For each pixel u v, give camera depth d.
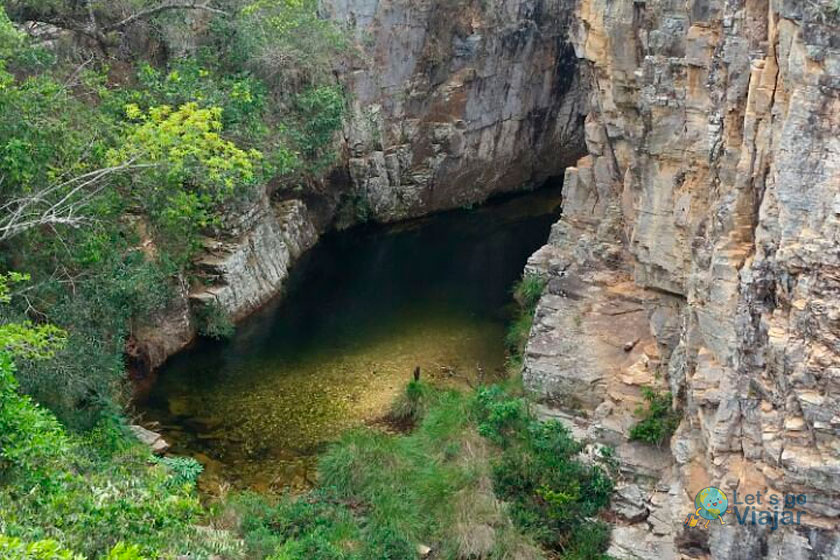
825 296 13.28
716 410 15.50
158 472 15.40
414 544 17.39
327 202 34.41
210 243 27.45
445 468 19.11
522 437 19.67
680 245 20.55
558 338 21.95
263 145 26.03
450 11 34.53
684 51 20.00
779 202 13.62
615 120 22.81
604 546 17.27
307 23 28.58
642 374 19.89
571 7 36.97
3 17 18.36
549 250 28.23
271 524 17.67
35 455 12.30
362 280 31.25
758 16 15.21
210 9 24.31
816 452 13.57
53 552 9.10
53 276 18.75
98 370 18.58
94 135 18.61
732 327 15.51
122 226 21.73
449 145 36.31
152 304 21.53
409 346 26.62
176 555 12.19
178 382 24.30
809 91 13.17
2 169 17.62
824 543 13.78
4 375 12.73
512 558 16.95
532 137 39.12
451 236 35.38
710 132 16.78
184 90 22.86
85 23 24.83
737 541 14.59
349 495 18.72
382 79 34.19
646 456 18.44
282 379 24.64
